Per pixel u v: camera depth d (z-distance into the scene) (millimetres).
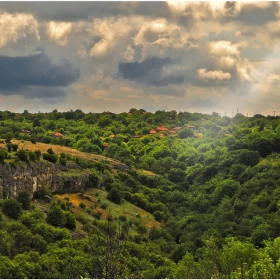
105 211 119312
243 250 60906
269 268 49188
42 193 106688
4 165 94500
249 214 110625
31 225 83562
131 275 35906
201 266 60156
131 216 122625
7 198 92312
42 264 65875
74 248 79312
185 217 132375
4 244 70500
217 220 114312
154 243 102938
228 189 136250
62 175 121375
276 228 95750
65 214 94625
